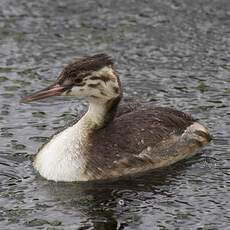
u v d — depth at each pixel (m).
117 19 26.75
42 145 18.38
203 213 16.08
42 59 23.94
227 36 25.47
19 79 22.55
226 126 19.73
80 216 15.95
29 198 16.64
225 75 22.84
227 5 27.62
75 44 25.02
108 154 17.55
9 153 18.45
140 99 21.31
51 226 15.58
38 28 26.09
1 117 20.20
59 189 17.00
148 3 27.94
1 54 24.22
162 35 25.62
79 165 17.33
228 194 16.80
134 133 17.95
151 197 16.73
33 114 20.44
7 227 15.55
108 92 17.69
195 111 20.56
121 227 15.56
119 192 16.92
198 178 17.52
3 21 26.52
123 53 24.38
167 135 18.33
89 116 17.83
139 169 17.73
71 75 17.55
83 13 27.17
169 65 23.56
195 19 26.66
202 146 18.91
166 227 15.56
